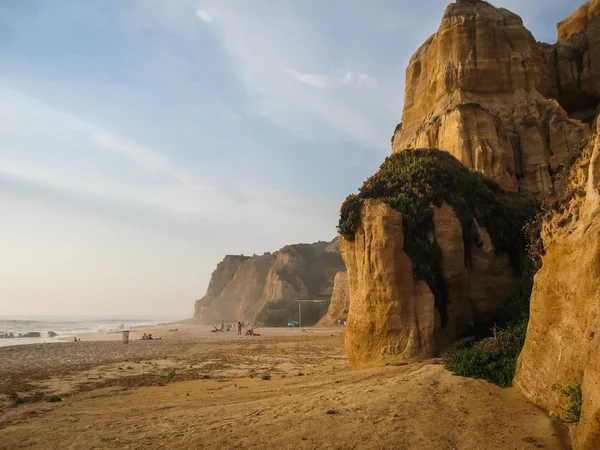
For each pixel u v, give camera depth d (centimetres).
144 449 729
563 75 3906
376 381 1173
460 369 1088
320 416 820
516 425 732
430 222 1825
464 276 1831
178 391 1404
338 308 7481
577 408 647
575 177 843
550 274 859
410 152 2353
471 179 2161
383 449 664
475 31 3850
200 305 15525
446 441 684
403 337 1619
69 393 1448
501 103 3628
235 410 963
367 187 2086
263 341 4062
